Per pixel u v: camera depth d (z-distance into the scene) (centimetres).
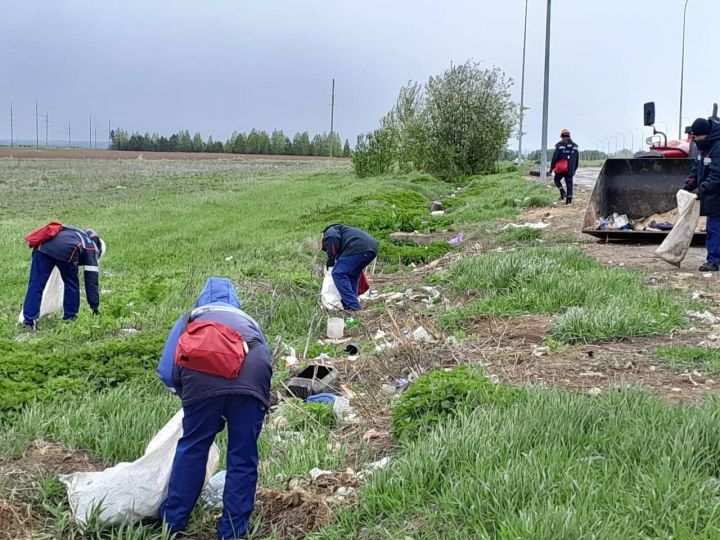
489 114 3709
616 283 1014
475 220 1930
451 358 788
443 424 582
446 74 3744
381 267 1463
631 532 402
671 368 721
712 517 410
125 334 978
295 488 521
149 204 2900
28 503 504
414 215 2006
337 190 3303
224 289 520
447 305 1060
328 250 1107
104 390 735
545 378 711
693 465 473
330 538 460
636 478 458
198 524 499
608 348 803
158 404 668
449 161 3753
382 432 633
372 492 490
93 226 2208
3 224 2272
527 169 4281
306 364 850
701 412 531
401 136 4156
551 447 506
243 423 471
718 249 1116
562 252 1209
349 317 1066
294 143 11056
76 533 478
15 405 685
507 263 1118
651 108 1764
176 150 11912
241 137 11081
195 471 480
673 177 1417
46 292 1057
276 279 1229
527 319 930
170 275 1378
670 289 1011
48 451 584
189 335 467
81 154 8756
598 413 556
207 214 2506
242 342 472
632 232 1362
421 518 457
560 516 407
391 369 794
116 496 486
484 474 473
